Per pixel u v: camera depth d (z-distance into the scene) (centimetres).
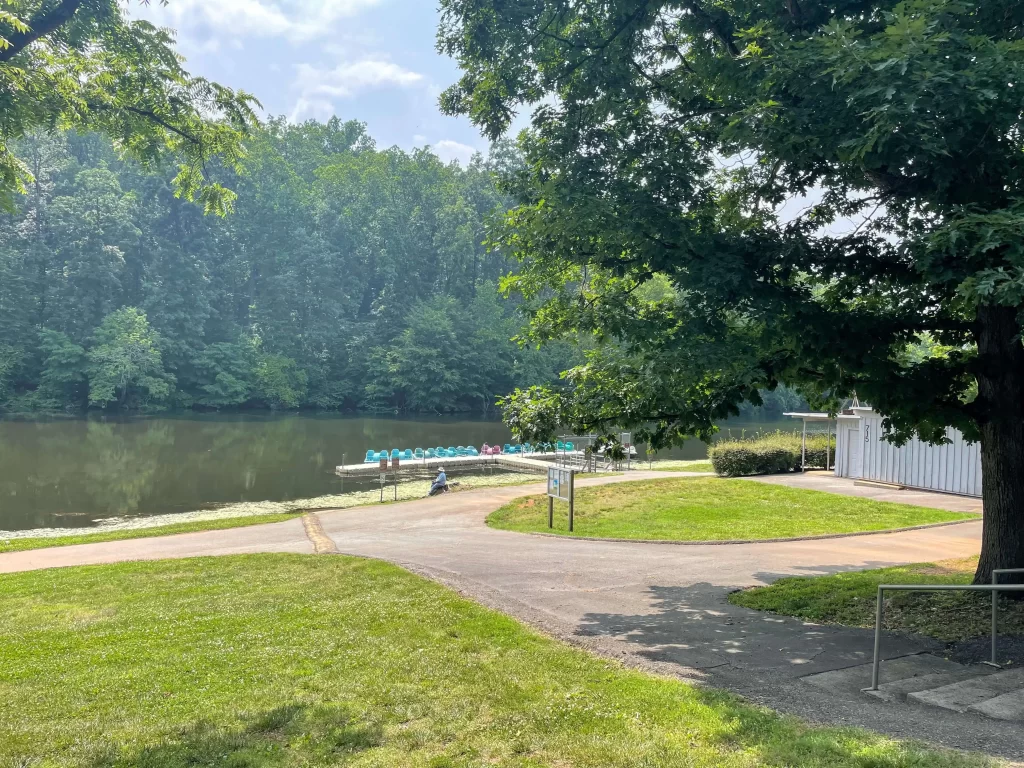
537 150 1002
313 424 5775
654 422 911
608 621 848
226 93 1522
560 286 1147
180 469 3097
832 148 696
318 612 905
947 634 748
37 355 6094
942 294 815
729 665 679
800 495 2036
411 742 507
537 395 1027
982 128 670
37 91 1196
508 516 1891
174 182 1608
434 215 8119
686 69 990
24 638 815
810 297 843
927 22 640
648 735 501
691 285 786
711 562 1226
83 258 6044
